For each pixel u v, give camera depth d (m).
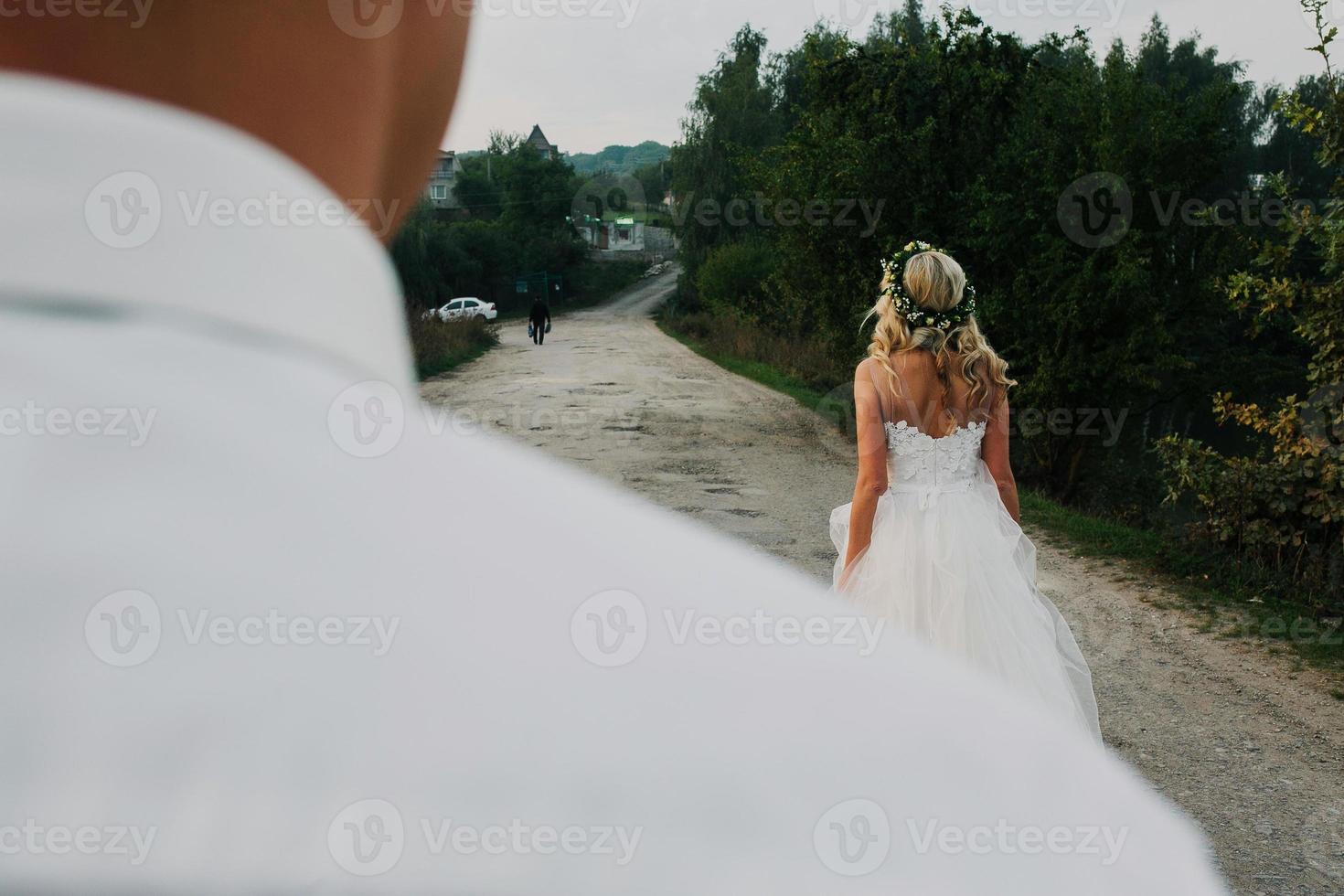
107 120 0.18
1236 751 4.62
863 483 3.29
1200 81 38.38
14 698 0.16
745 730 0.20
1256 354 12.14
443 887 0.18
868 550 3.30
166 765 0.17
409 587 0.19
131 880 0.16
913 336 3.30
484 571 0.20
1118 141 10.73
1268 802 4.16
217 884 0.17
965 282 3.33
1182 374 11.68
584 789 0.19
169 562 0.17
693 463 10.89
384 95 0.23
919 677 0.22
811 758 0.20
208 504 0.18
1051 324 11.00
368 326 0.21
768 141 36.94
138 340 0.18
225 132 0.20
